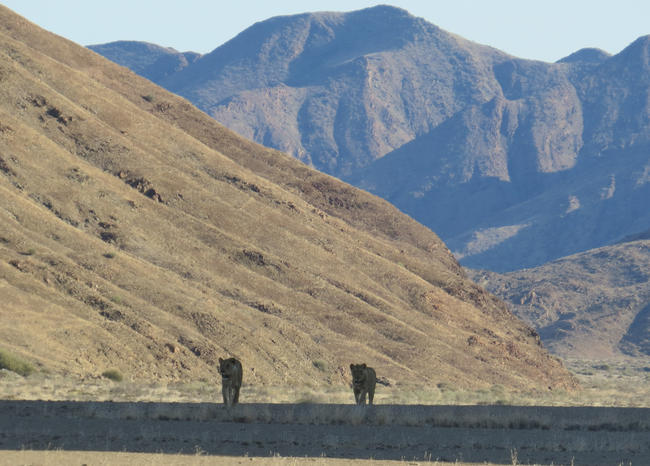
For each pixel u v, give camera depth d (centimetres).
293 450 5388
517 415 7612
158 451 5159
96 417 7056
